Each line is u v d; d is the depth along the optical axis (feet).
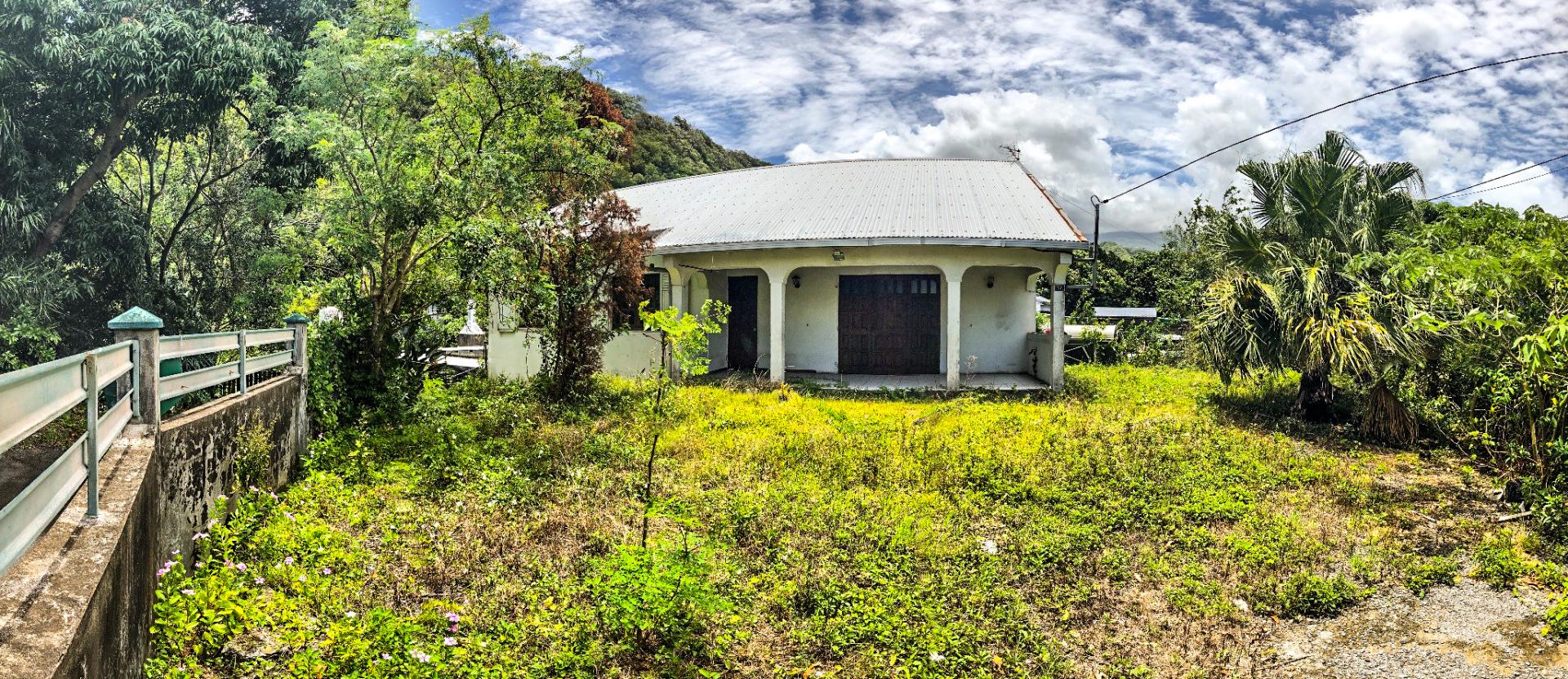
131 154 48.67
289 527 19.17
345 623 14.76
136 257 43.88
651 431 33.45
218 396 24.36
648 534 21.11
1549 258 24.81
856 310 56.44
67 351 41.73
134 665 12.00
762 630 16.67
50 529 11.23
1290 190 40.27
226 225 51.96
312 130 33.45
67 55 35.55
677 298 53.88
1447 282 29.63
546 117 37.99
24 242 38.32
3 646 8.36
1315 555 20.99
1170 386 51.72
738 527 21.88
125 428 15.25
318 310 39.17
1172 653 16.25
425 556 18.86
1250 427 37.32
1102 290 123.03
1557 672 15.52
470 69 36.78
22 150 36.55
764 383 48.60
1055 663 15.55
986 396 46.50
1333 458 31.78
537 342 53.01
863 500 24.52
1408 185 38.86
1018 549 21.03
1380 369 34.04
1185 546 21.83
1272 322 38.29
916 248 48.08
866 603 17.61
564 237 40.40
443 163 35.83
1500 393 27.40
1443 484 28.50
